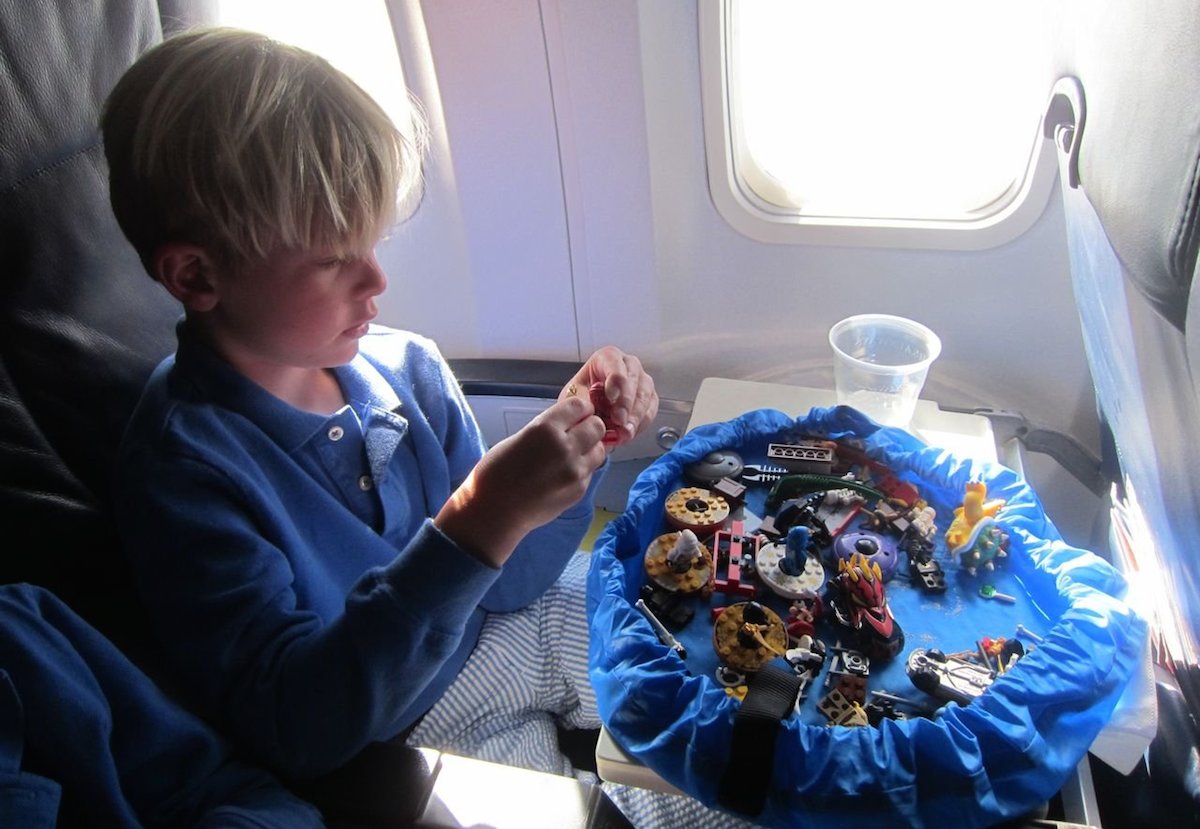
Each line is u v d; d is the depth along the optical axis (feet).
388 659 2.17
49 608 2.08
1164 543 2.40
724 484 3.12
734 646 2.49
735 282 4.16
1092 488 3.99
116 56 2.46
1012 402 4.15
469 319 4.50
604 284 4.18
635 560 2.86
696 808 2.76
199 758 2.15
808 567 2.76
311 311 2.30
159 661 2.43
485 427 4.25
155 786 2.10
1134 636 2.37
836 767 2.08
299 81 2.21
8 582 2.22
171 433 2.37
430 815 2.14
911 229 3.80
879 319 3.73
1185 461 1.98
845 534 2.92
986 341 4.03
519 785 2.18
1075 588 2.51
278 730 2.20
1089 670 2.24
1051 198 3.59
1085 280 2.92
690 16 3.49
